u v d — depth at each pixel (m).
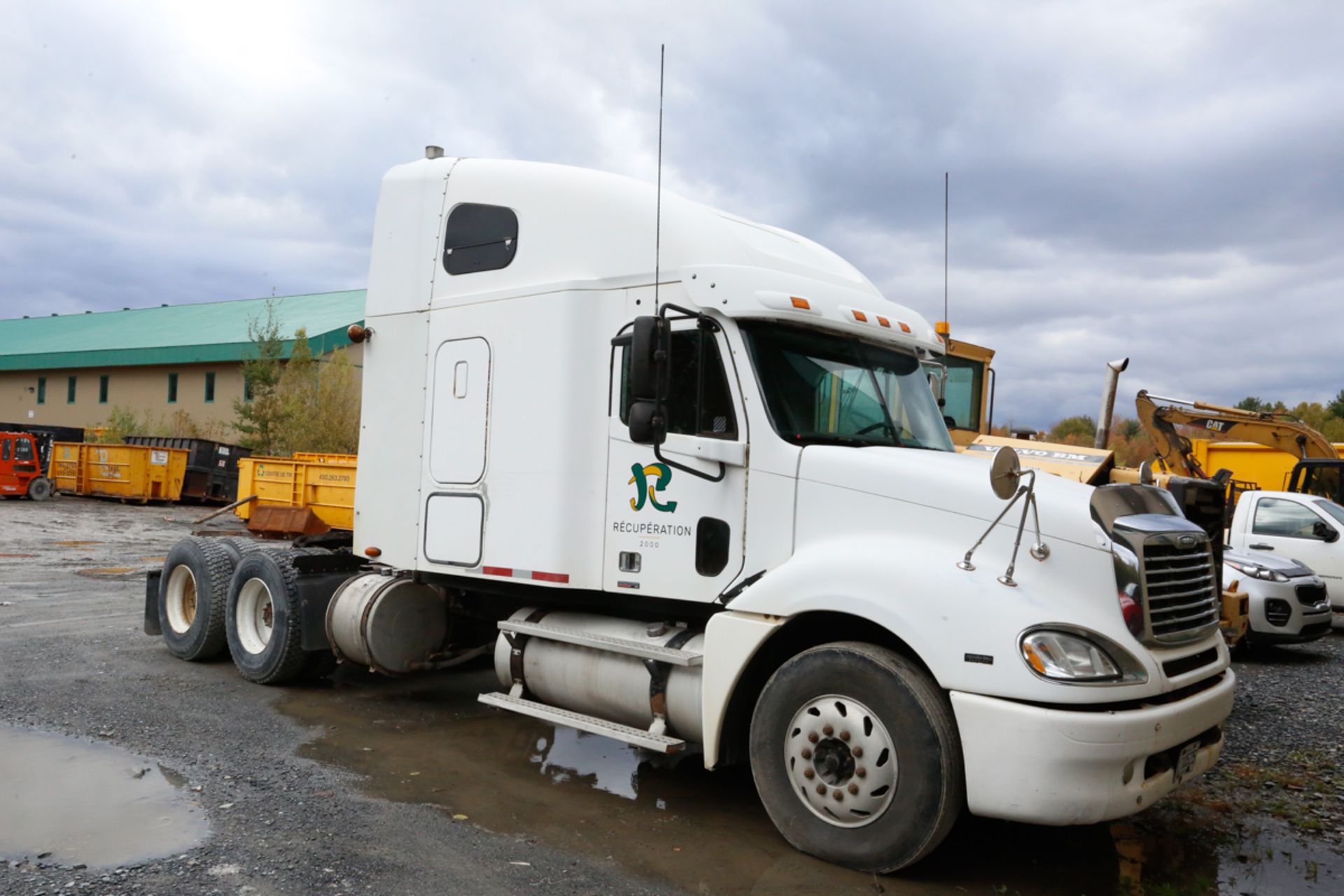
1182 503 5.47
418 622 6.95
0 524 21.14
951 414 10.89
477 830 4.77
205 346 38.72
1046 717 3.92
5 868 4.09
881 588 4.35
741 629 4.76
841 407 5.34
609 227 5.68
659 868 4.39
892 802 4.24
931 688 4.25
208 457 29.48
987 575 4.25
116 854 4.27
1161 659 4.29
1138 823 5.21
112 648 8.77
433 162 6.71
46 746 5.76
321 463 13.85
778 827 4.62
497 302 6.09
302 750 5.96
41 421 45.91
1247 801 5.61
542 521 5.71
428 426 6.47
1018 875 4.46
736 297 5.02
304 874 4.14
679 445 5.13
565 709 5.75
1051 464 8.33
